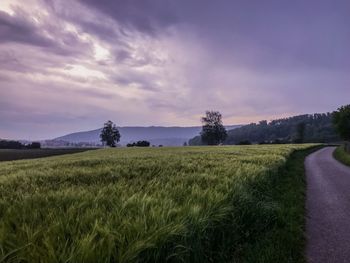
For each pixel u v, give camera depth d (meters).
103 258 4.05
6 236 4.44
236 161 16.67
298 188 13.45
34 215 5.39
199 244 5.27
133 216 5.28
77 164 16.17
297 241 6.70
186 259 4.94
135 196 6.28
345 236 7.33
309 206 10.54
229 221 6.48
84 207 5.97
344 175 19.72
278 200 10.38
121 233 4.61
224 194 7.38
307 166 26.23
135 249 4.23
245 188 8.58
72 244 4.18
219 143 148.88
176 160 17.22
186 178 9.52
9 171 15.55
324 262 5.86
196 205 5.98
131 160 17.61
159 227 4.82
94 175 10.86
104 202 6.37
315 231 7.72
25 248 4.09
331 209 10.09
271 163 16.42
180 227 4.89
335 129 84.44
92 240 4.26
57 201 6.33
